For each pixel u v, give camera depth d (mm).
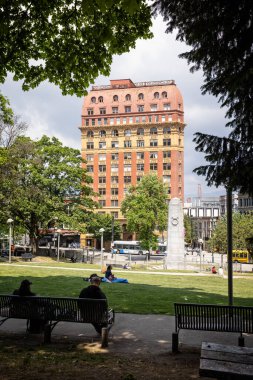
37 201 50156
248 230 53312
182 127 95312
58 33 10289
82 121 99750
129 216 56250
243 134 7398
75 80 11117
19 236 80125
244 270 52000
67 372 6402
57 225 51375
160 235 87875
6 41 9836
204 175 7727
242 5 6965
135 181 95250
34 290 17406
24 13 9320
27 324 9484
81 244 93875
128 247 79750
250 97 7145
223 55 7543
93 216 57094
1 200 44094
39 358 7195
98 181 97562
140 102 96500
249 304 15336
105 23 9805
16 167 45031
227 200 11195
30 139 50094
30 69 10906
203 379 6141
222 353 6254
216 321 8188
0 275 24531
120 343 8508
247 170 7023
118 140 97000
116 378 6148
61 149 52594
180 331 9688
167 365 6918
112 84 101562
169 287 21734
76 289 17984
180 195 94375
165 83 99000
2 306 9352
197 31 7531
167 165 93812
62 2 9625
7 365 6723
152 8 8352
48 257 52125
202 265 55375
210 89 7938
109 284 21328
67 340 8719
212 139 7531
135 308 12844
